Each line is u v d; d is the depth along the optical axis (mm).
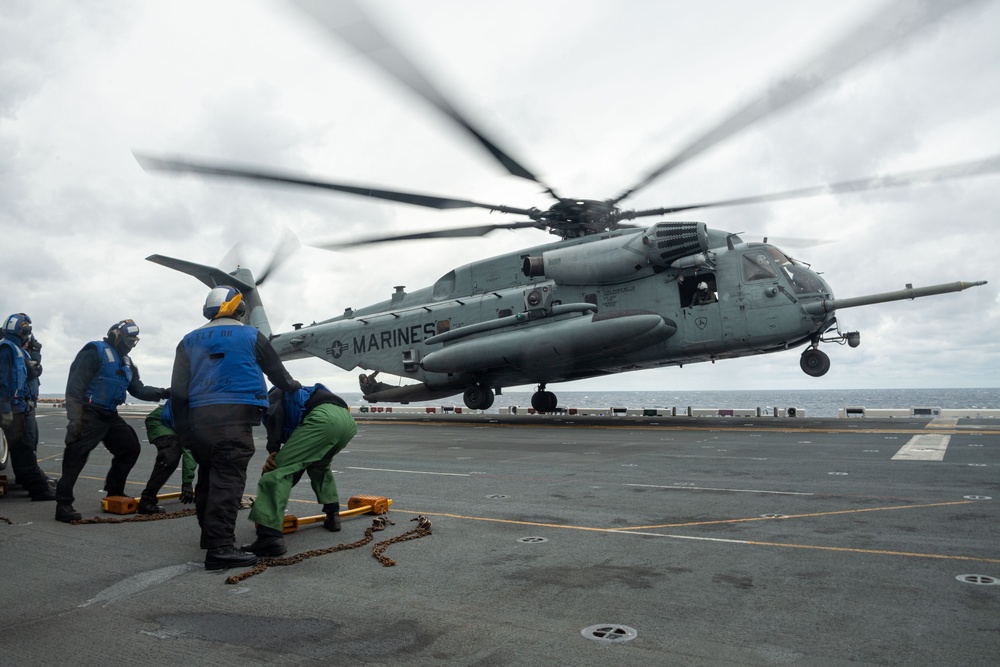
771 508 6777
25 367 7863
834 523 6004
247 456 5145
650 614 3717
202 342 5227
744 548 5156
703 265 18766
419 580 4469
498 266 22516
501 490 8258
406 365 23578
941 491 7562
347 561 5004
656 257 19000
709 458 11227
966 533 5543
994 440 13297
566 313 20469
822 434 15477
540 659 3131
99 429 6910
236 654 3266
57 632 3607
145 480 9914
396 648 3305
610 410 28562
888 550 5023
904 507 6676
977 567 4547
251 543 5699
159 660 3205
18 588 4434
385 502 6914
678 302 19312
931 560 4727
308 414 5684
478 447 14062
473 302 22453
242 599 4152
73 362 6844
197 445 5105
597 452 12602
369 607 3943
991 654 3104
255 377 5223
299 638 3469
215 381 5113
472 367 21625
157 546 5645
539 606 3891
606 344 19234
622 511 6758
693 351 19266
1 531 6273
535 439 15750
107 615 3883
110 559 5191
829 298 18266
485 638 3414
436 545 5434
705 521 6195
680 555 4984
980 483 8094
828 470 9445
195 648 3352
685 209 18609
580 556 5004
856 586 4156
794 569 4559
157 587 4453
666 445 13680
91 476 10477
